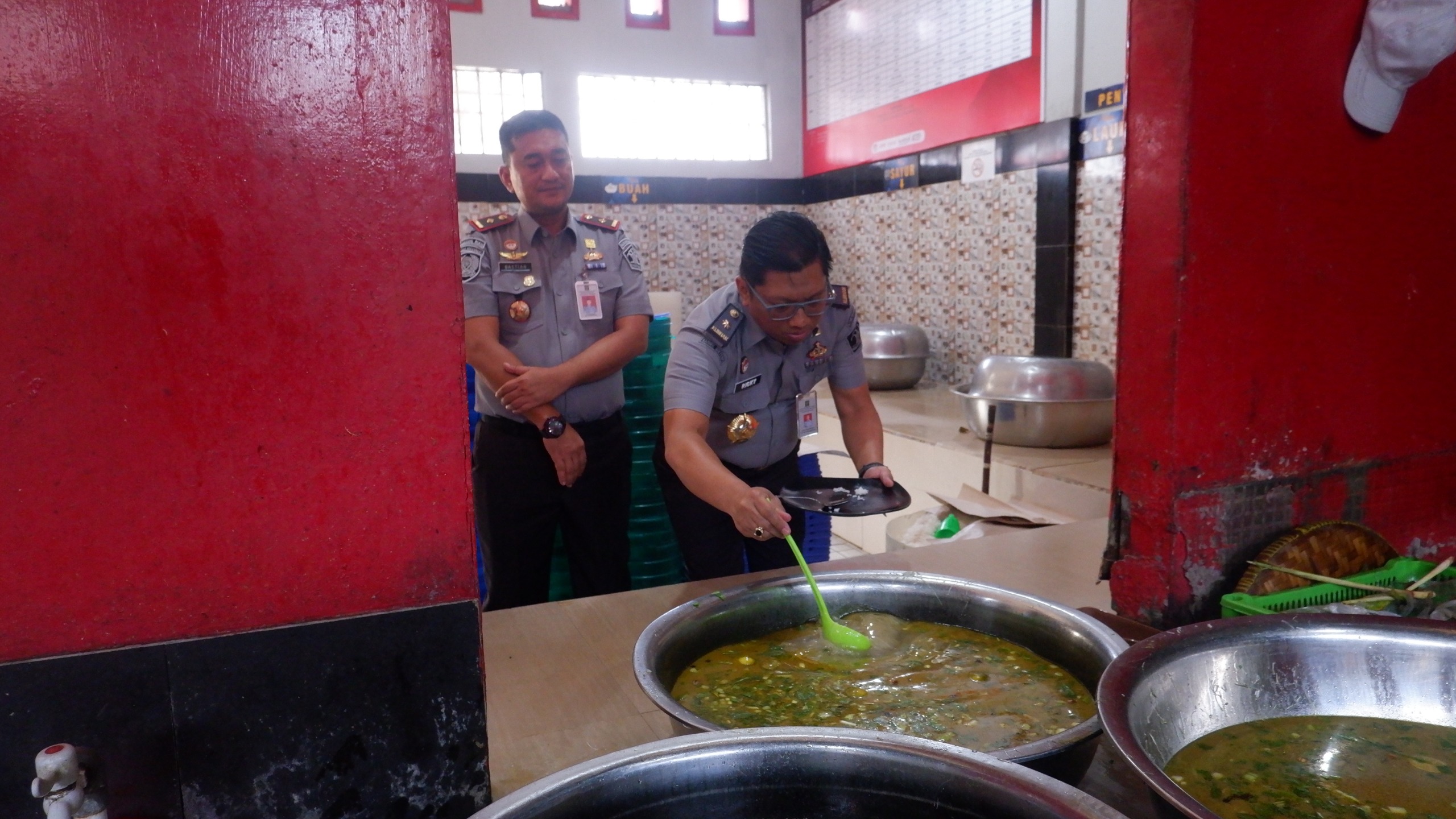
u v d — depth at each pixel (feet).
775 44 21.95
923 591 4.82
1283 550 5.40
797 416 7.55
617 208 21.11
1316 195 5.50
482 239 8.45
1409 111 5.79
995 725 3.69
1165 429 5.35
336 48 3.09
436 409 3.38
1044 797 2.30
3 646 2.97
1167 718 3.35
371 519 3.35
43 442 2.93
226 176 3.03
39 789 2.65
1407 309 6.06
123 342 2.98
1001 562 6.72
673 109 21.43
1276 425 5.65
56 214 2.86
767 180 22.43
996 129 16.58
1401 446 6.23
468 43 19.44
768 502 5.19
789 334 6.31
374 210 3.21
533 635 5.51
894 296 20.38
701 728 3.01
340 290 3.21
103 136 2.88
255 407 3.15
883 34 19.24
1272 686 3.64
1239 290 5.35
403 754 3.48
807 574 4.86
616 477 8.83
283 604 3.28
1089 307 15.26
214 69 2.96
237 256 3.07
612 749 4.16
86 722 3.04
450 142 3.27
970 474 13.43
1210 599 5.57
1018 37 15.81
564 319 8.61
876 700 3.92
